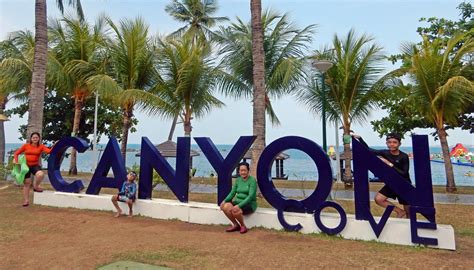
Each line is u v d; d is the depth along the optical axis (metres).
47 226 6.36
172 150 18.09
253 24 9.54
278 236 5.65
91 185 8.29
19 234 5.77
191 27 25.94
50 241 5.36
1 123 17.97
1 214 7.39
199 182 16.73
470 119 15.11
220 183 6.79
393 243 5.22
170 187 7.42
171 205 7.09
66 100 23.45
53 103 23.42
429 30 16.02
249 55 14.14
